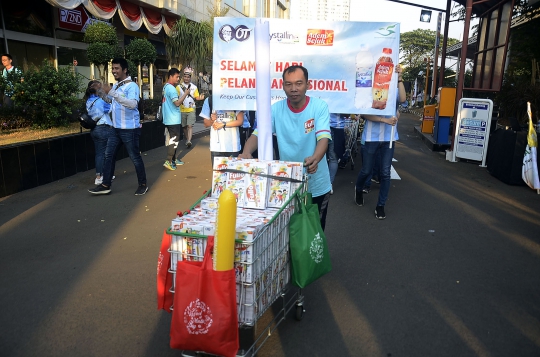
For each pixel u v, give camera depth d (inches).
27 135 325.4
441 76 597.6
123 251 191.8
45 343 126.4
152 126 464.1
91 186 303.0
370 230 221.6
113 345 126.0
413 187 312.3
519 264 181.6
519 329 134.3
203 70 794.8
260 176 123.7
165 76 836.6
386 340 128.9
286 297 153.2
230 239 92.0
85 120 289.4
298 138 142.6
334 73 217.0
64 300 150.0
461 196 288.7
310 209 127.5
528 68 662.5
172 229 105.1
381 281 165.9
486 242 206.1
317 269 123.2
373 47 213.3
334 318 140.4
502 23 443.2
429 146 514.6
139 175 280.1
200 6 844.0
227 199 90.0
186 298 94.5
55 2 427.8
